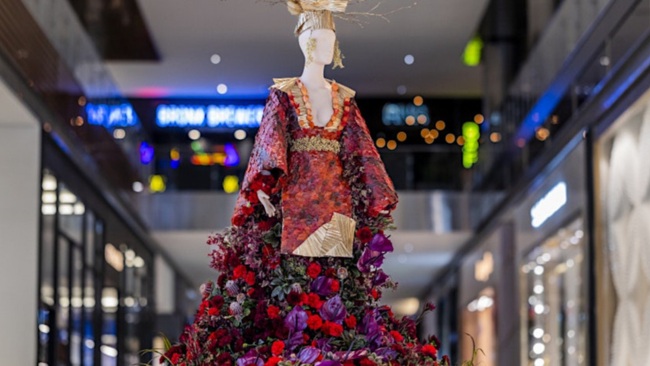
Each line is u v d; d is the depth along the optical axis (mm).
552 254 13312
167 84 20609
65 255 12305
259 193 4258
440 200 18422
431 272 23875
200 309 4375
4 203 10641
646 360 9109
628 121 9734
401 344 4199
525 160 14609
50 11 11695
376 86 21016
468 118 22219
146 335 19109
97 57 15320
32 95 10523
